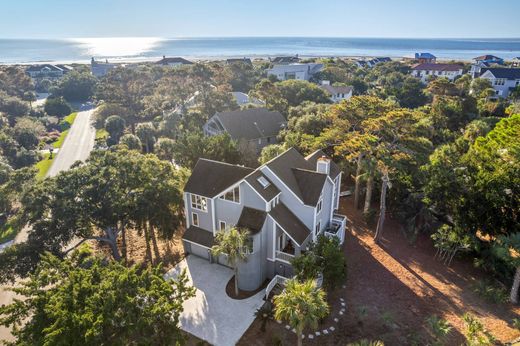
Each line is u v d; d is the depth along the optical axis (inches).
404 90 3922.2
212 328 951.6
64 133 3440.0
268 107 3189.0
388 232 1440.7
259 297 1076.5
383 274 1160.8
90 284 682.2
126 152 1528.1
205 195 1203.9
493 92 3535.9
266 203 1078.4
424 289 1083.9
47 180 1158.3
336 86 4520.2
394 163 1216.2
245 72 5251.0
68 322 600.4
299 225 1148.5
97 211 1127.0
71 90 5364.2
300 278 975.6
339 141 1672.0
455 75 5610.2
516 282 996.6
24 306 663.1
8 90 4734.3
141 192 1219.2
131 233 1551.4
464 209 1210.6
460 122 2551.7
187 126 2876.5
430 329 912.9
